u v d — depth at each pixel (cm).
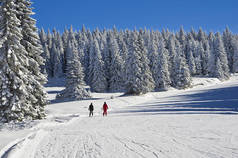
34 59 1950
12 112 1593
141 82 4366
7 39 1648
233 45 9050
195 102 2839
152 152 602
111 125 1281
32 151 669
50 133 1016
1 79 1602
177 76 5969
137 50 4497
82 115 2122
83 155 604
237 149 590
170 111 2041
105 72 6216
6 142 771
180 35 11669
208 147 625
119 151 628
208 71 8369
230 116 1366
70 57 4581
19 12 1853
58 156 606
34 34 1920
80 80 4425
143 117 1630
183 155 561
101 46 8119
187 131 897
